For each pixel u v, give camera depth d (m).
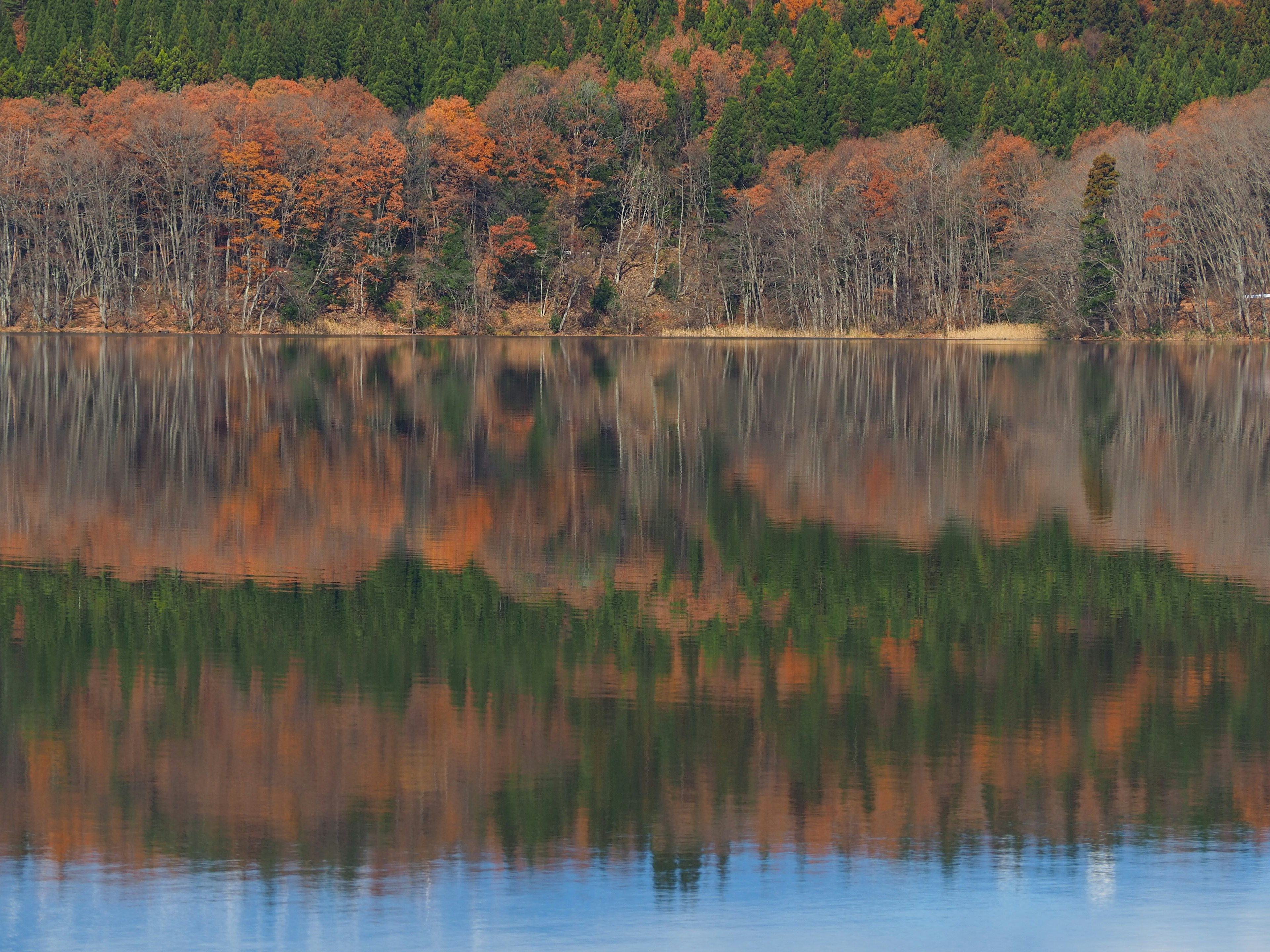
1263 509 90.62
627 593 65.88
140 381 179.00
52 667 52.94
